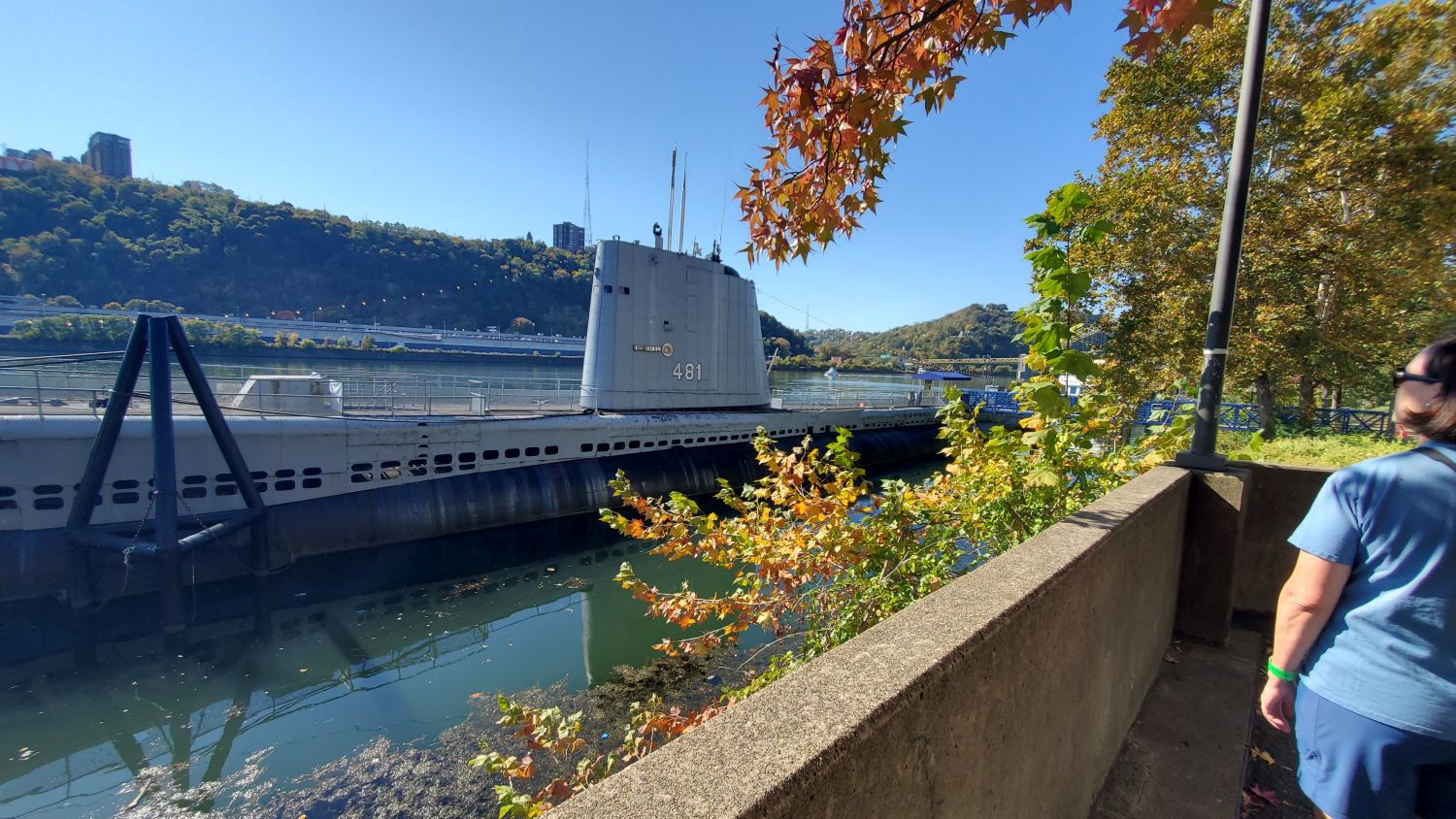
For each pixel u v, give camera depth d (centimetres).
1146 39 170
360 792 588
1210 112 1339
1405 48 1059
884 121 200
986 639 124
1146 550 250
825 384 4512
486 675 812
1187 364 1316
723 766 82
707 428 1798
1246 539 361
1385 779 136
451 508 1320
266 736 687
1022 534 343
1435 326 1140
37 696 769
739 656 807
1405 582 134
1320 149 1126
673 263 1784
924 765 109
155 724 717
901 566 349
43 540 955
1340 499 145
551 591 1115
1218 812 207
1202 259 1259
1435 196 1010
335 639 920
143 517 1031
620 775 83
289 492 1177
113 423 934
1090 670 195
